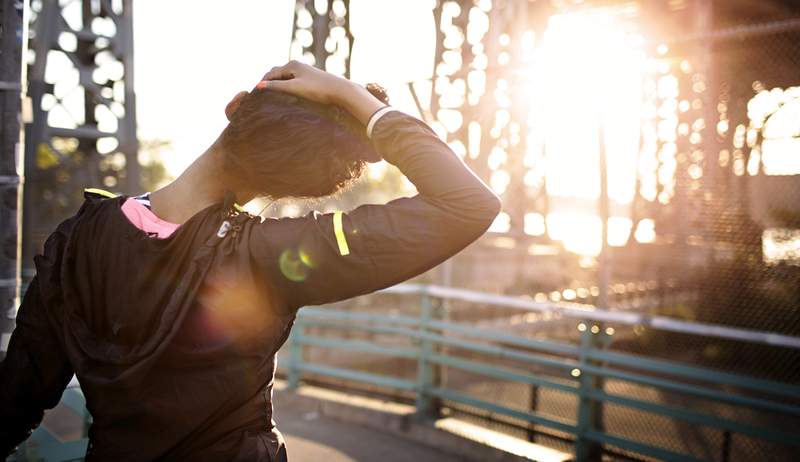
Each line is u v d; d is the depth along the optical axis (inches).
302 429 203.0
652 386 162.1
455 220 38.2
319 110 40.8
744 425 149.1
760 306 279.0
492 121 333.1
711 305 293.3
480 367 195.3
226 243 38.9
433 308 212.5
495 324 360.5
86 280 40.2
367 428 206.8
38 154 370.6
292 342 237.6
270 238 38.8
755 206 269.0
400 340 369.1
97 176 370.6
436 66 388.2
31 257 323.6
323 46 503.2
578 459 174.9
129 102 365.7
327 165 40.8
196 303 38.3
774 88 257.4
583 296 328.2
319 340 231.6
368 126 40.4
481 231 38.9
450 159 39.4
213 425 40.4
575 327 400.2
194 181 42.4
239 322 38.9
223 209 40.2
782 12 489.7
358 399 221.0
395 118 40.0
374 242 37.8
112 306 39.3
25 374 42.0
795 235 268.2
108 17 363.3
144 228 40.4
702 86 227.5
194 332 38.5
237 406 41.0
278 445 44.1
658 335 317.4
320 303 39.6
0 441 43.6
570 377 324.2
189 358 38.5
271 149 39.8
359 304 399.5
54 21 347.3
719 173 259.3
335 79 40.9
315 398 223.9
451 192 38.4
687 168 268.1
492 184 363.6
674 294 310.7
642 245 366.3
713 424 153.4
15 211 78.0
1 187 77.0
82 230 40.9
